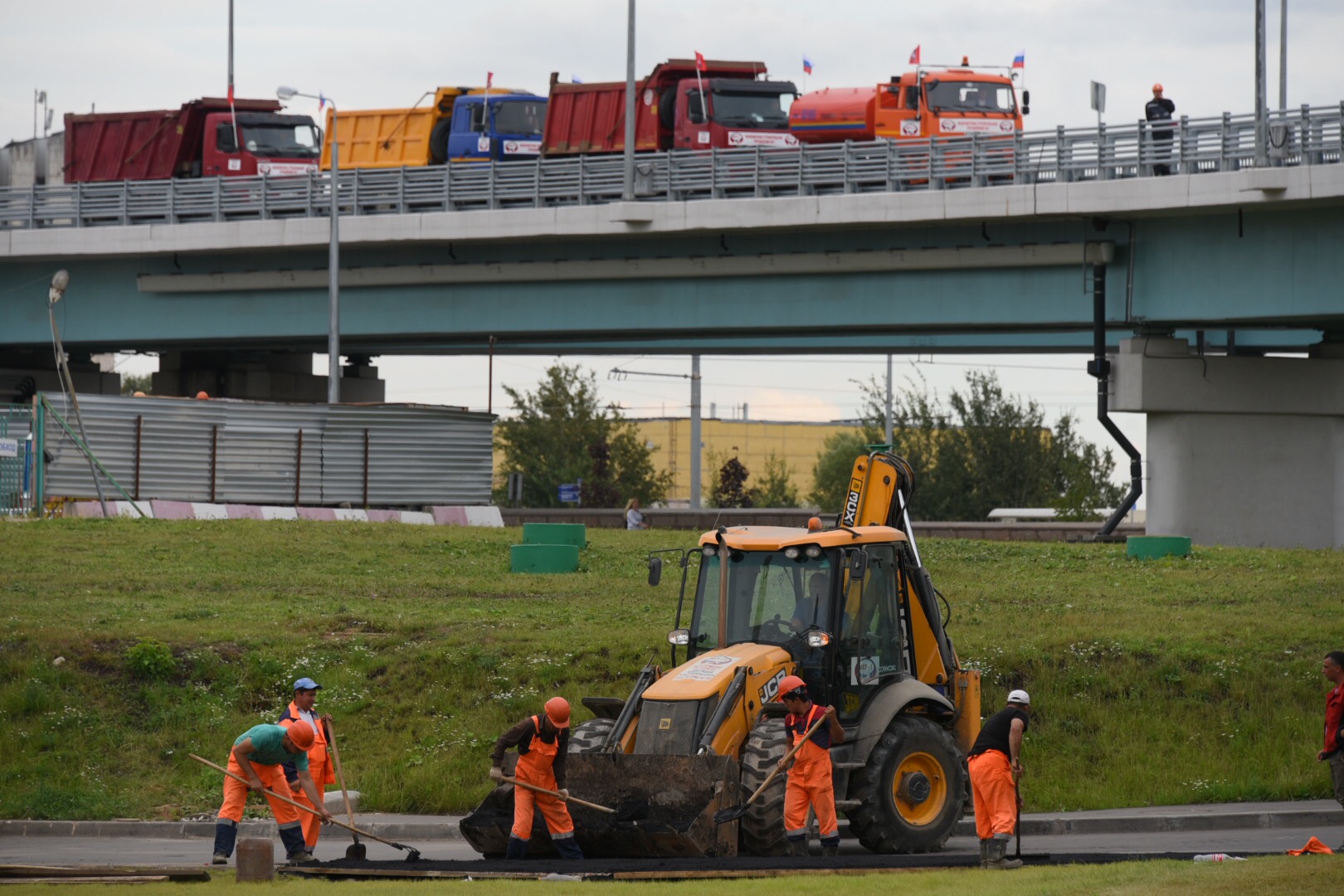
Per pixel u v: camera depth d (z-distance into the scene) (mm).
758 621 39219
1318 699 54906
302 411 113500
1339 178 91312
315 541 90188
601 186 117000
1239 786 49312
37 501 100125
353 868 34125
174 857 41219
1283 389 108562
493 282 124438
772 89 120062
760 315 114250
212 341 140875
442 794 49312
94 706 55562
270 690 56969
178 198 134750
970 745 41969
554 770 35062
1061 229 103125
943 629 42281
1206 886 27391
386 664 58625
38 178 199250
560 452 199125
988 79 115688
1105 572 81188
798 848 35406
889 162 105812
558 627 63750
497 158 129625
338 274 122625
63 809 49031
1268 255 97188
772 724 36406
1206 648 59156
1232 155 95438
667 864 33438
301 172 139250
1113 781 50281
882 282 109875
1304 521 108938
